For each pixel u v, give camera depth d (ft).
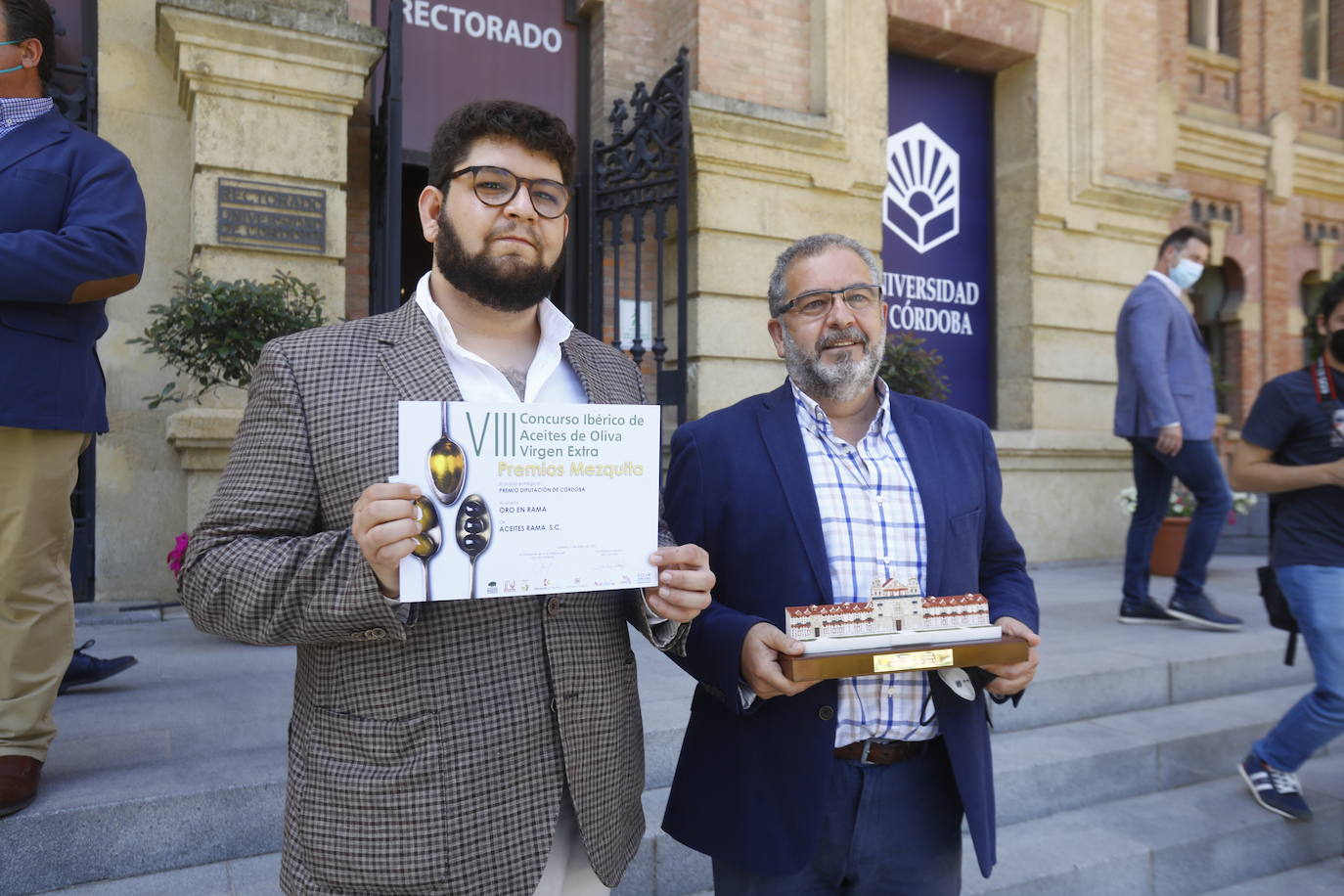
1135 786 10.78
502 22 19.29
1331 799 10.73
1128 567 15.60
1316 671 9.71
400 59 14.30
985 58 23.32
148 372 15.08
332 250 15.23
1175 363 15.23
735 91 19.47
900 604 5.13
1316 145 31.99
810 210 20.18
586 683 4.28
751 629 5.07
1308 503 9.59
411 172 18.99
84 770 7.53
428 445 3.75
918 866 5.51
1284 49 30.66
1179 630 14.93
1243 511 22.67
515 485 3.91
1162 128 26.53
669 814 5.86
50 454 6.64
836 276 5.78
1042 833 9.66
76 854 6.70
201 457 14.30
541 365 4.61
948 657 5.02
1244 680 13.38
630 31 19.97
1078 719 11.87
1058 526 23.07
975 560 5.79
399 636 3.79
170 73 15.30
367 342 4.27
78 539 14.73
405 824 3.84
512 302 4.38
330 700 4.02
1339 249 31.99
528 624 4.16
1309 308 32.12
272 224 14.79
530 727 4.08
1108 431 24.23
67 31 14.97
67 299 6.45
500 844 3.97
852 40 20.44
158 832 6.97
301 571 3.73
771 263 19.75
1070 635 14.48
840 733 5.41
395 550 3.54
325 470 4.01
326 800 3.92
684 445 6.01
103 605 14.61
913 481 5.79
